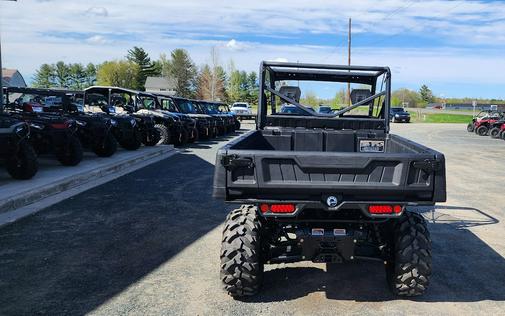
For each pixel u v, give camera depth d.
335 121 5.23
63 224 5.79
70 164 9.72
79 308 3.55
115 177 9.28
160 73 104.50
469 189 9.04
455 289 4.04
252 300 3.75
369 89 5.42
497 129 23.47
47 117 9.50
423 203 3.35
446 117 55.22
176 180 9.02
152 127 14.38
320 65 4.98
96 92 14.30
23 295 3.75
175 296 3.80
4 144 7.32
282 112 5.36
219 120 21.02
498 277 4.35
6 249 4.84
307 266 4.55
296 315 3.49
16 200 6.52
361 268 4.50
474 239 5.57
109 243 5.10
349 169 3.34
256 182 3.34
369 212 3.36
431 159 3.34
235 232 3.59
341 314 3.52
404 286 3.66
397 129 31.98
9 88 10.38
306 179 3.36
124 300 3.71
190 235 5.46
